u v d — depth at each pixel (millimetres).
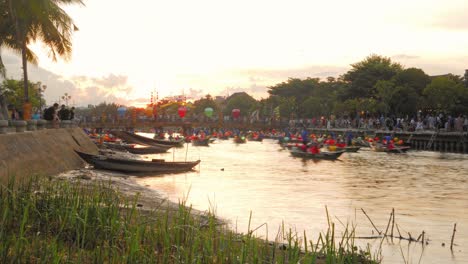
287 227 12938
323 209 15812
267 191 19969
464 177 26078
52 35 27297
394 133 56188
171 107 130125
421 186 22188
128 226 8656
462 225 13539
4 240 7090
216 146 62906
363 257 8977
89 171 23625
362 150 51281
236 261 7543
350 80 96312
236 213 14805
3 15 25719
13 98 62375
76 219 8445
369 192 20047
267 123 91000
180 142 56688
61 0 26750
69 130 31094
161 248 8234
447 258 10188
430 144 50188
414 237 12047
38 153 19891
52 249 6988
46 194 9891
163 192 18719
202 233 8609
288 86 145125
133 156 39312
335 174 27312
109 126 74562
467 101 62906
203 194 18781
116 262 7160
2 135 17047
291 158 40125
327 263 7395
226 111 167250
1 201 8977
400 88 73875
